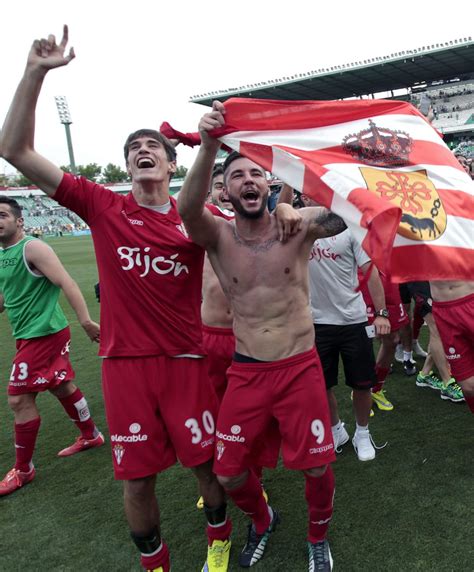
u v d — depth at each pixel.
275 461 2.55
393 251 2.33
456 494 2.91
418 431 3.75
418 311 5.31
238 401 2.39
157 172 2.35
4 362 6.73
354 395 3.43
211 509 2.49
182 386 2.39
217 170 3.74
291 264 2.38
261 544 2.61
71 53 2.10
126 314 2.35
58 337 3.65
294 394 2.34
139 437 2.31
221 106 2.21
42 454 3.97
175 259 2.37
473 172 4.99
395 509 2.83
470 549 2.46
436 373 4.84
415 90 34.47
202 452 2.41
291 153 2.25
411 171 2.52
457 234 2.50
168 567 2.47
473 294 3.20
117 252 2.35
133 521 2.36
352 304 3.33
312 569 2.41
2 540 2.90
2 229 3.44
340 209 2.10
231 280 2.43
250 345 2.40
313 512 2.43
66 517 3.08
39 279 3.56
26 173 2.27
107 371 2.38
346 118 2.49
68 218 60.09
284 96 34.12
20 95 2.11
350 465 3.37
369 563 2.44
